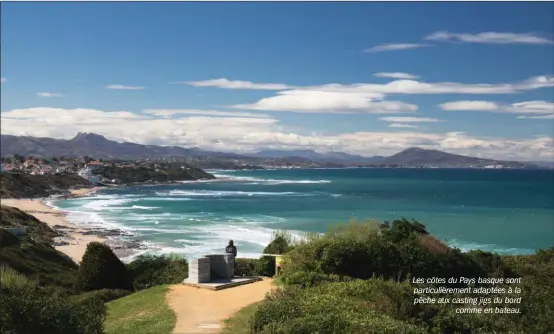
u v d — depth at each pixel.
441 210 109.75
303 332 12.56
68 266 46.69
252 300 18.31
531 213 103.19
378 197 149.62
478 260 26.98
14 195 154.25
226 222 90.31
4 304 12.62
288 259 23.33
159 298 19.06
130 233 78.44
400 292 16.53
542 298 20.03
